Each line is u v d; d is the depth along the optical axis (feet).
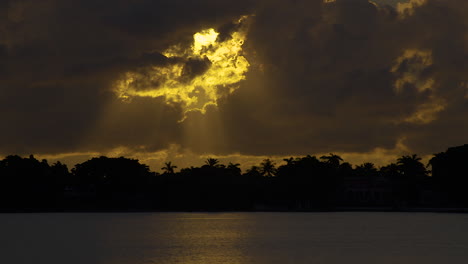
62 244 297.12
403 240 308.19
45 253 254.47
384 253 245.86
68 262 223.71
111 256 242.37
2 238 336.08
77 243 302.86
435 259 224.12
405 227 417.08
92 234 367.86
